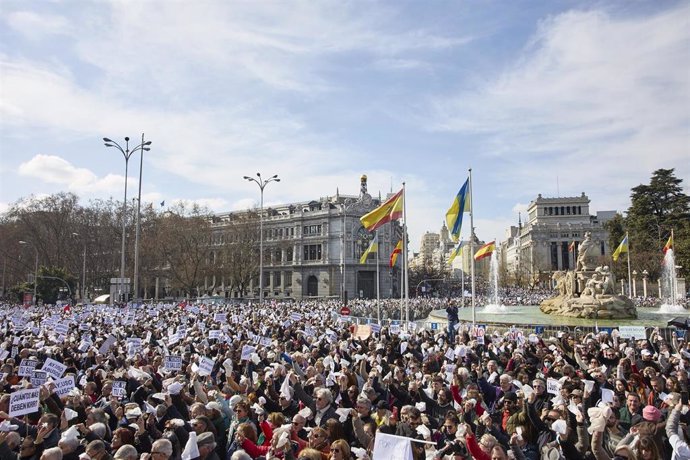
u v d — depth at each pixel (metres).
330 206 148.25
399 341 26.11
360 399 10.95
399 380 15.27
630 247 99.81
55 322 38.88
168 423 10.50
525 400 10.97
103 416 11.53
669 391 13.24
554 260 173.62
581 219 177.25
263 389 14.97
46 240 110.56
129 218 114.56
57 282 99.12
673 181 101.31
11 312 60.53
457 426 10.62
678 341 25.06
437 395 14.05
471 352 20.83
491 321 40.16
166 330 35.44
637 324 36.94
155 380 15.57
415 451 9.48
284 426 9.61
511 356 20.06
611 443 10.41
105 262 111.75
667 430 9.49
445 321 43.34
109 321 40.41
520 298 89.25
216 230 144.75
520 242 196.75
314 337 28.56
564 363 17.25
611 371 16.98
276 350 20.98
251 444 9.83
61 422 11.52
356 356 20.56
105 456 8.69
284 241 143.38
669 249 76.75
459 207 35.22
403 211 40.78
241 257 117.00
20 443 10.04
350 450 8.54
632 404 11.35
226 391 14.78
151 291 144.75
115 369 18.97
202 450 9.12
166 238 106.38
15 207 111.19
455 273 192.88
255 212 124.31
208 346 24.58
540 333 33.09
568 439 9.25
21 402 11.02
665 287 77.94
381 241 145.25
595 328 32.81
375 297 143.62
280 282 153.38
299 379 14.66
